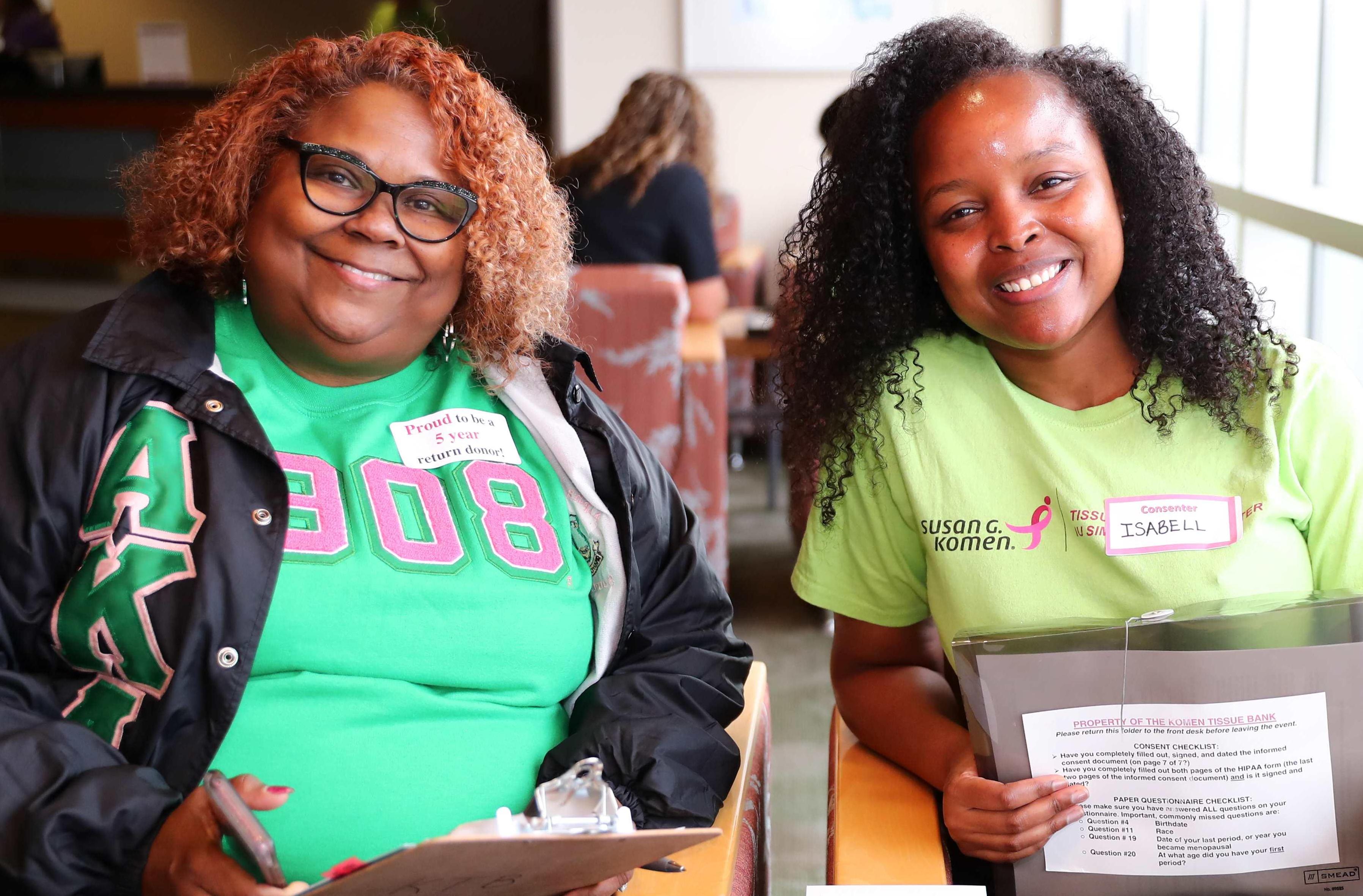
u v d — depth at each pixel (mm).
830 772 1451
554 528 1315
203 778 1081
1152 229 1309
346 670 1179
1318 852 1148
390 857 847
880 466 1411
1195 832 1156
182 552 1113
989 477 1341
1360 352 2795
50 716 1109
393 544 1201
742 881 1258
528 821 939
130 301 1207
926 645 1571
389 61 1253
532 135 1372
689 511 1487
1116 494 1296
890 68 1369
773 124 5602
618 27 5602
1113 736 1172
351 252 1188
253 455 1157
